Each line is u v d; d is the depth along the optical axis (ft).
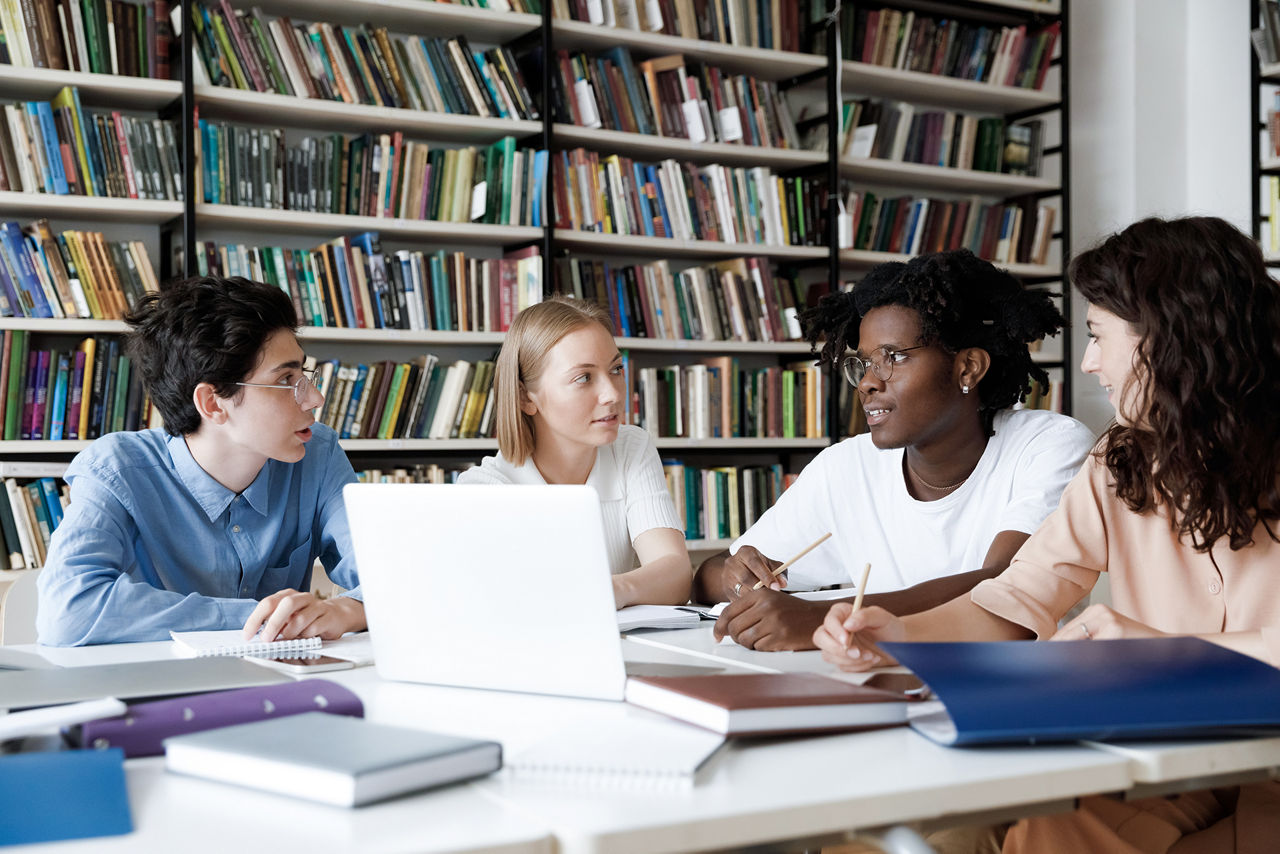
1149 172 14.01
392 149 10.55
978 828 5.05
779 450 13.21
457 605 3.51
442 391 10.75
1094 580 4.69
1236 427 4.01
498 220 10.98
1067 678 2.97
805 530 6.59
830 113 12.51
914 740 2.86
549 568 3.32
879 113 13.12
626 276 11.66
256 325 5.29
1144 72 13.98
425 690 3.57
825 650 3.80
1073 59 14.67
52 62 9.25
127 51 9.53
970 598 4.43
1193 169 14.25
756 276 12.35
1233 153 13.75
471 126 10.79
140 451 5.52
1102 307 4.35
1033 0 13.88
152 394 5.44
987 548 5.86
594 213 11.44
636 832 2.17
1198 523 4.14
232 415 5.35
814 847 2.41
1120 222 14.05
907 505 6.11
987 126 13.96
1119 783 2.69
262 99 9.92
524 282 11.01
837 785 2.46
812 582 6.63
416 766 2.39
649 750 2.63
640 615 4.92
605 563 3.23
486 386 10.89
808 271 13.52
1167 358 4.09
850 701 2.93
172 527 5.53
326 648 4.41
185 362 5.25
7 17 9.14
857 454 6.45
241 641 4.45
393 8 10.50
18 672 3.52
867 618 3.76
